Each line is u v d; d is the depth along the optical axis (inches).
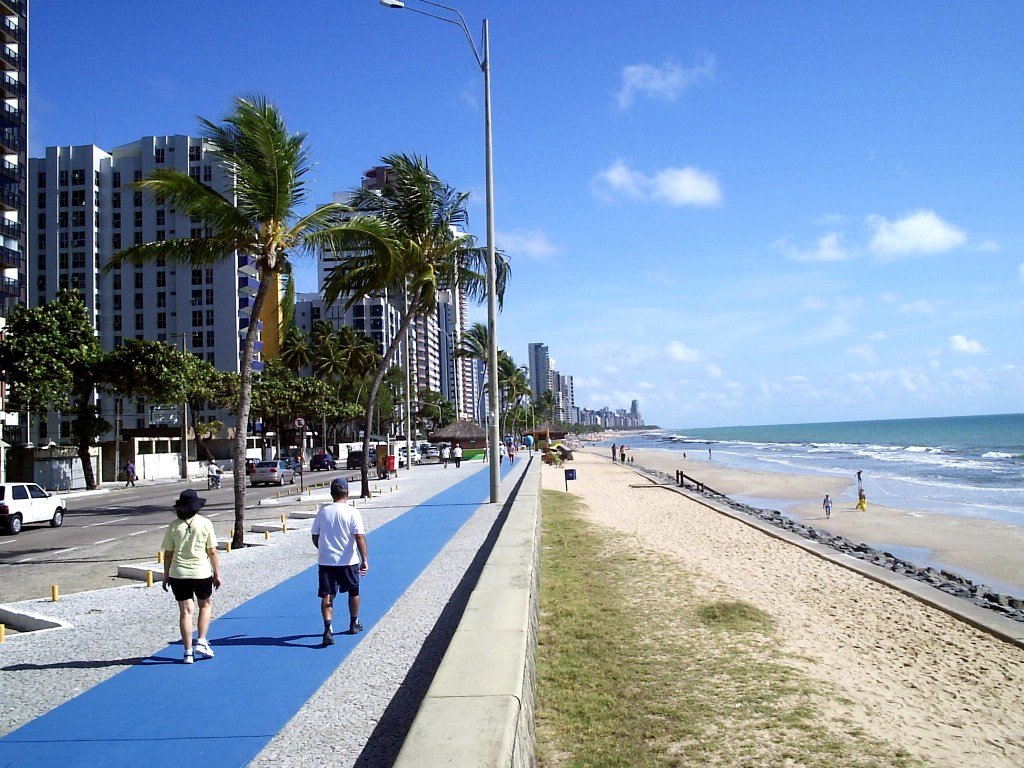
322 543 292.0
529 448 3149.6
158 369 1850.4
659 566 537.6
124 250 604.7
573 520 851.4
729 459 3457.2
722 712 256.7
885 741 242.7
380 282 965.8
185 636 264.5
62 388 1691.7
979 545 950.4
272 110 579.8
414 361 6003.9
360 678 242.2
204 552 271.1
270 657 268.8
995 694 315.0
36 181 3750.0
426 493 1023.6
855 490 1752.0
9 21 2301.9
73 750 189.0
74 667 263.9
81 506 1352.1
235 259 3644.2
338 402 3553.2
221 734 197.5
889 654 370.3
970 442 4352.9
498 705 171.6
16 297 2209.6
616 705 260.8
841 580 559.5
